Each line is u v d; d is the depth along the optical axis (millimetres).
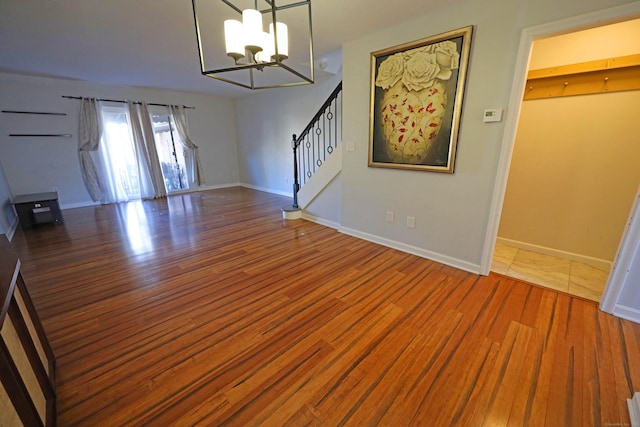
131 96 5465
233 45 1397
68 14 2279
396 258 2848
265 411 1264
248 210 4949
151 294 2230
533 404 1287
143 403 1301
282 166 6301
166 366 1517
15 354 1018
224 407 1282
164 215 4617
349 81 3051
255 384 1403
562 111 2557
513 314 1924
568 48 2447
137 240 3447
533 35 1905
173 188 6461
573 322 1828
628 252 1773
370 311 1983
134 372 1476
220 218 4434
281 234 3641
